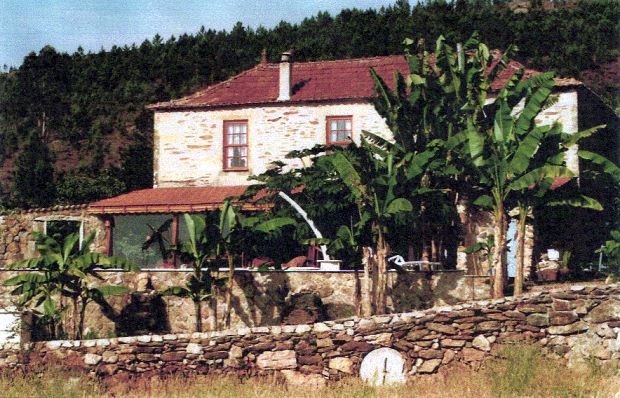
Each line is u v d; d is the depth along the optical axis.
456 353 17.72
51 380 17.69
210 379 17.75
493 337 17.77
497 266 22.41
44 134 74.06
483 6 80.00
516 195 23.08
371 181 22.52
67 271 21.97
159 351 18.27
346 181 22.69
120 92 79.19
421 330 17.86
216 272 23.08
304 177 26.14
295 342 17.94
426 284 22.72
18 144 70.94
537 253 27.89
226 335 18.12
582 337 17.59
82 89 80.50
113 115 76.31
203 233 22.39
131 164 47.38
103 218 31.05
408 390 16.56
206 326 22.89
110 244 30.91
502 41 72.19
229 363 18.00
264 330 18.03
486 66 25.89
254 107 32.06
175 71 80.81
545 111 29.44
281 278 23.00
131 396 16.88
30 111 76.00
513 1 81.81
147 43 85.69
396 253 26.70
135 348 18.31
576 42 69.94
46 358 18.52
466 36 73.31
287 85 31.97
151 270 23.67
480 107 25.14
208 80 79.50
